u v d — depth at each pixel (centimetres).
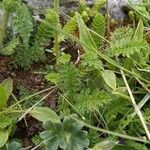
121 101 18
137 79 18
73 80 18
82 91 18
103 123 18
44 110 17
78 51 20
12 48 19
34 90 19
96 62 18
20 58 19
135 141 17
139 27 19
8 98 18
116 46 18
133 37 19
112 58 20
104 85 18
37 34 19
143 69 18
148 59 20
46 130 16
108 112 18
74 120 16
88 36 19
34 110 17
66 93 18
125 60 19
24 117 18
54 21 18
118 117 18
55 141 15
